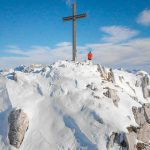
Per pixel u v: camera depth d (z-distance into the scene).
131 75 31.78
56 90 23.97
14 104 22.91
